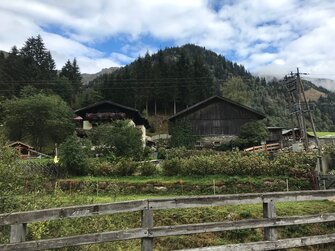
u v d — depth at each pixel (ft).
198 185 82.53
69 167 93.61
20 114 165.58
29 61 309.42
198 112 156.25
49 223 22.76
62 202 26.99
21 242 14.05
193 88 280.51
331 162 86.89
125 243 23.94
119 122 127.24
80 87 336.49
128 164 92.43
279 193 18.30
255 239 43.37
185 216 51.37
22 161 30.42
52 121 166.81
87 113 162.40
